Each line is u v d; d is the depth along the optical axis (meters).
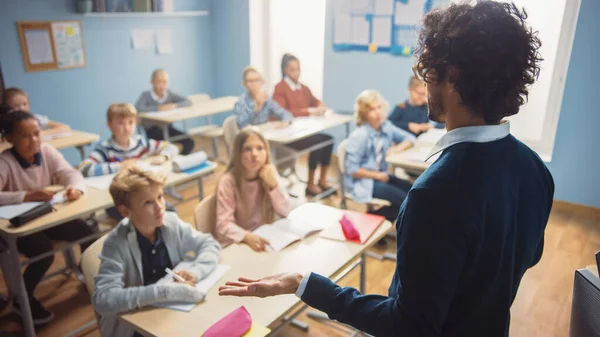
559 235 3.25
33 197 2.16
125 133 2.82
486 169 0.67
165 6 4.86
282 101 4.18
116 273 1.48
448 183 0.67
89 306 2.42
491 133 0.69
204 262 1.57
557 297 2.51
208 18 5.47
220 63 5.62
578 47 3.40
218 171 4.54
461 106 0.69
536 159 0.79
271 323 1.30
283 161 3.75
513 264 0.73
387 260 2.91
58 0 4.11
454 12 0.67
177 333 1.24
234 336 1.20
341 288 0.80
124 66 4.74
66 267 2.64
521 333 2.22
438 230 0.66
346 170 3.08
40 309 2.29
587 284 1.33
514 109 0.69
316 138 4.06
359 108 3.07
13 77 3.93
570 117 3.56
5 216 2.00
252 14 5.16
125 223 1.58
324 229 1.88
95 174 2.61
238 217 2.11
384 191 2.96
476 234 0.66
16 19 3.87
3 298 2.44
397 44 4.30
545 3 3.56
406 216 0.70
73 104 4.39
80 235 2.35
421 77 0.73
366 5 4.37
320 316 2.31
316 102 4.36
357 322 0.75
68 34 4.22
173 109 4.42
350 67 4.66
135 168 1.58
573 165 3.63
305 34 4.91
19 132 2.25
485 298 0.71
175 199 3.87
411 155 3.01
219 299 1.41
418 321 0.68
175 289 1.37
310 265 1.61
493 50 0.63
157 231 1.64
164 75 4.39
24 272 2.23
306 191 3.96
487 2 0.67
